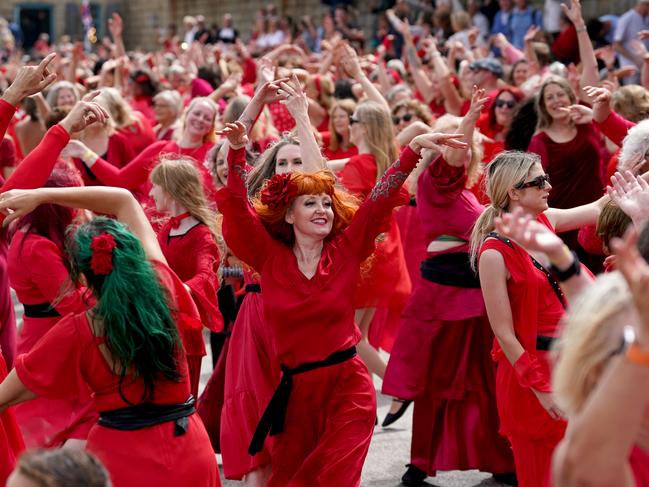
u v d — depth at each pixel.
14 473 3.06
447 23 19.75
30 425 6.07
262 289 5.60
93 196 5.03
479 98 6.76
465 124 6.79
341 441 5.43
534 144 8.97
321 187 5.57
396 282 8.54
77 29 52.28
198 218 6.86
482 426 6.97
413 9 22.72
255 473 6.09
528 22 19.56
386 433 8.16
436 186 7.00
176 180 6.82
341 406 5.52
